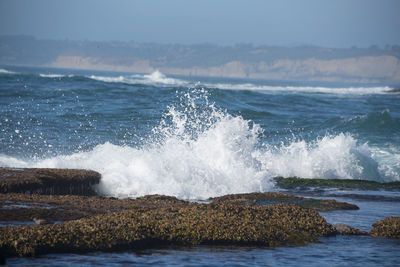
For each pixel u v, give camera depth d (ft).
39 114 217.15
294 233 77.46
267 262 63.16
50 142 166.91
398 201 120.57
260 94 408.05
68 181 107.96
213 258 63.67
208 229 72.69
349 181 148.77
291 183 144.05
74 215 80.74
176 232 71.15
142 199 102.89
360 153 169.17
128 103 264.72
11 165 130.21
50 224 70.54
